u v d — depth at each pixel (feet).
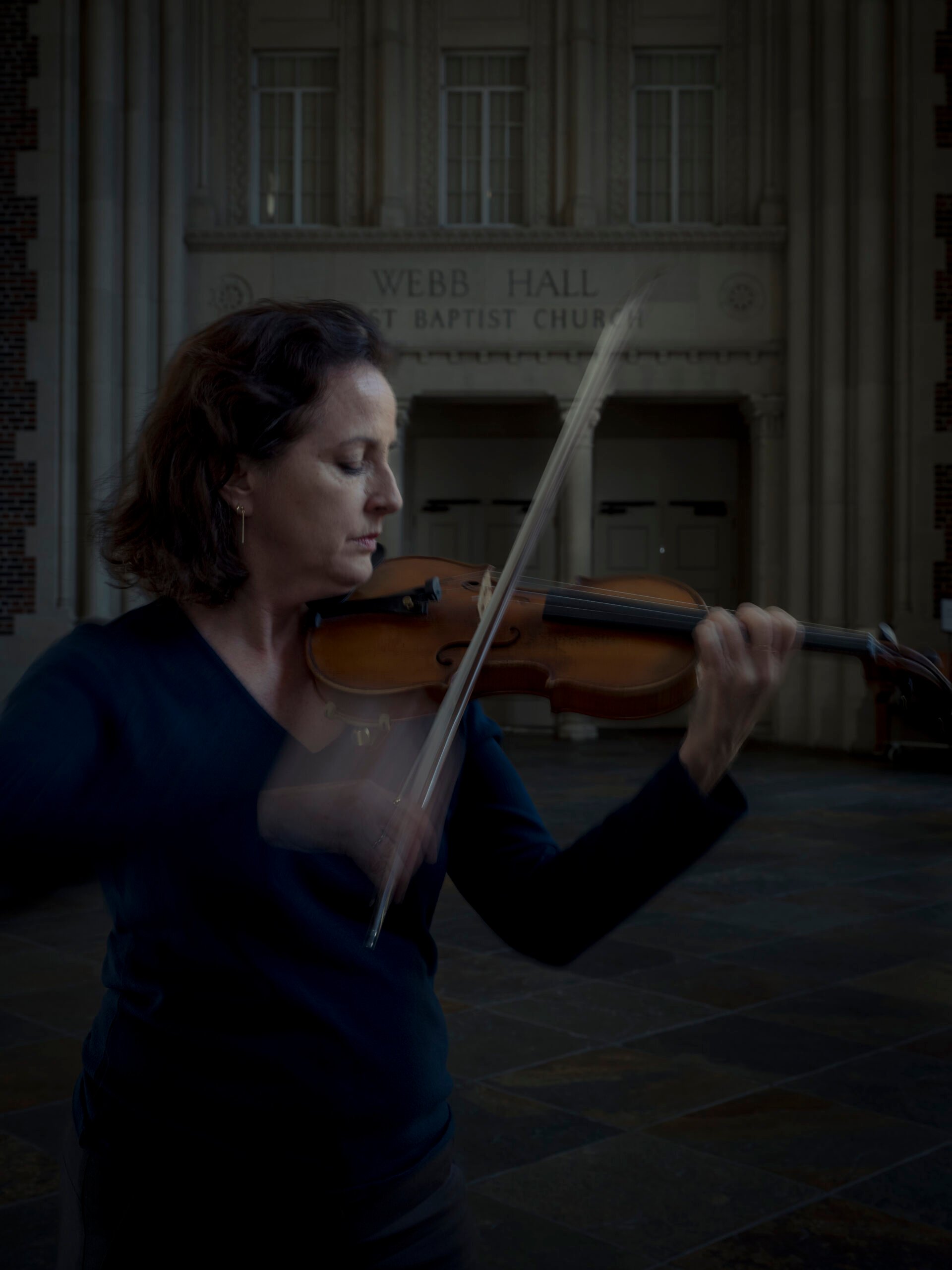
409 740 3.84
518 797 4.01
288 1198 3.30
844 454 43.50
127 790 3.22
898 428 42.45
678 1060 11.77
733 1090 10.98
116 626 3.54
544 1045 12.19
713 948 16.01
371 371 3.59
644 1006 13.51
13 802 2.87
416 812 3.18
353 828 3.11
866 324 42.80
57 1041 12.34
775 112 44.78
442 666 4.42
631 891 3.49
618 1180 9.16
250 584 3.63
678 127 45.57
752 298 44.80
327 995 3.35
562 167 45.27
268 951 3.32
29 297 43.83
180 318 45.03
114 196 44.14
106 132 43.83
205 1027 3.34
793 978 14.62
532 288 45.03
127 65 44.32
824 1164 9.44
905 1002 13.66
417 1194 3.42
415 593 4.69
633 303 4.50
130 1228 3.33
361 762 3.71
